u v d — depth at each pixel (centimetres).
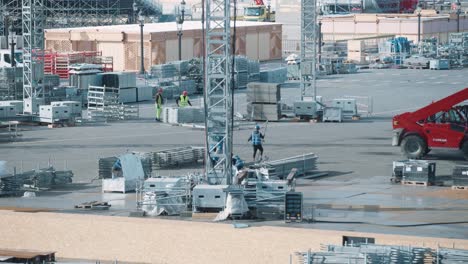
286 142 13712
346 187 10744
